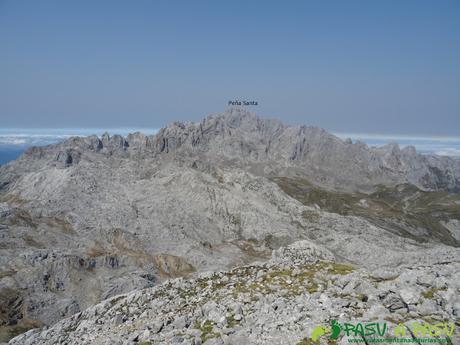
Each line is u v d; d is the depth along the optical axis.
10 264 167.00
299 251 69.69
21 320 137.88
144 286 173.25
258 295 40.28
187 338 32.31
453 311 29.72
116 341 35.34
